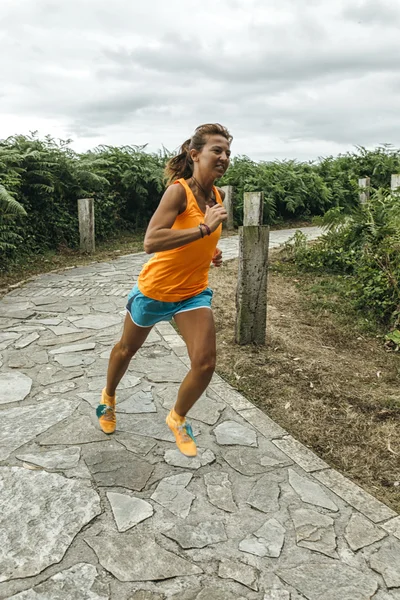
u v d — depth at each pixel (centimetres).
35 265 936
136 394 378
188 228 239
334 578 209
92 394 379
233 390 387
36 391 385
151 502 253
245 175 1535
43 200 1027
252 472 282
